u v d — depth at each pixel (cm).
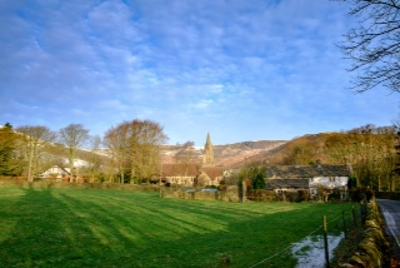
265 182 8469
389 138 8631
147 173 10581
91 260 1884
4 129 9775
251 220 3688
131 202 5666
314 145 13225
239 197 7231
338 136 10919
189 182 14988
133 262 1844
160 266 1762
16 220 3177
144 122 10750
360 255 1122
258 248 2144
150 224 3222
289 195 7206
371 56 1102
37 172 10856
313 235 2556
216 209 4988
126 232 2758
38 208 4200
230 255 1961
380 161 8925
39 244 2230
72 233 2642
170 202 6059
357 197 6850
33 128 10594
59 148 11256
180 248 2188
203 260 1867
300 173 9856
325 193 7200
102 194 7294
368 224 1906
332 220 3438
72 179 10962
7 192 6588
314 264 1716
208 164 18988
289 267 1689
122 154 10738
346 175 9569
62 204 4775
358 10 1096
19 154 10456
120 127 10800
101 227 2964
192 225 3231
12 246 2152
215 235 2688
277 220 3650
